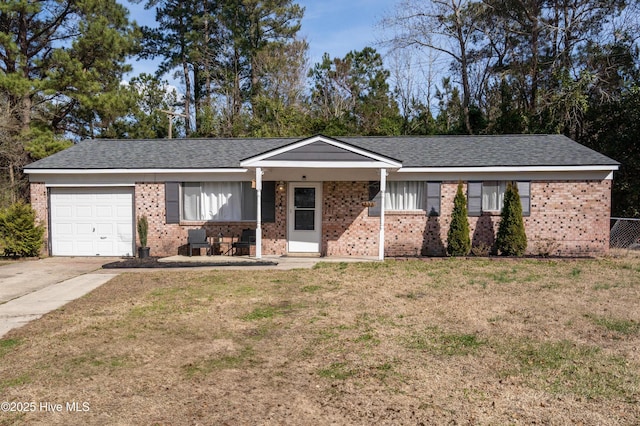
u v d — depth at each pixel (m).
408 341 6.11
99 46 23.56
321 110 35.94
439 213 14.32
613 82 23.06
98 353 5.73
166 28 34.28
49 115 24.47
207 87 34.53
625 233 16.19
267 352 5.76
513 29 28.81
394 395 4.54
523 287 9.41
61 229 14.71
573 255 13.97
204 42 33.84
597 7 25.31
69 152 15.70
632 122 19.02
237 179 14.41
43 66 23.30
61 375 5.05
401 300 8.37
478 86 32.53
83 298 8.66
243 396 4.54
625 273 10.95
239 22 33.72
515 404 4.35
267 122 29.92
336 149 12.45
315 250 14.56
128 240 14.63
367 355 5.62
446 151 15.22
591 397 4.49
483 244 14.06
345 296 8.72
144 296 8.80
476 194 14.24
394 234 14.41
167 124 31.06
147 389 4.70
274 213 14.55
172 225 14.50
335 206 14.49
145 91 32.47
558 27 26.06
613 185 19.19
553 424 3.98
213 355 5.66
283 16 33.69
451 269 11.62
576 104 21.77
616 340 6.12
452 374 5.04
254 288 9.46
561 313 7.42
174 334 6.48
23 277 10.75
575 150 14.75
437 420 4.05
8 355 5.67
